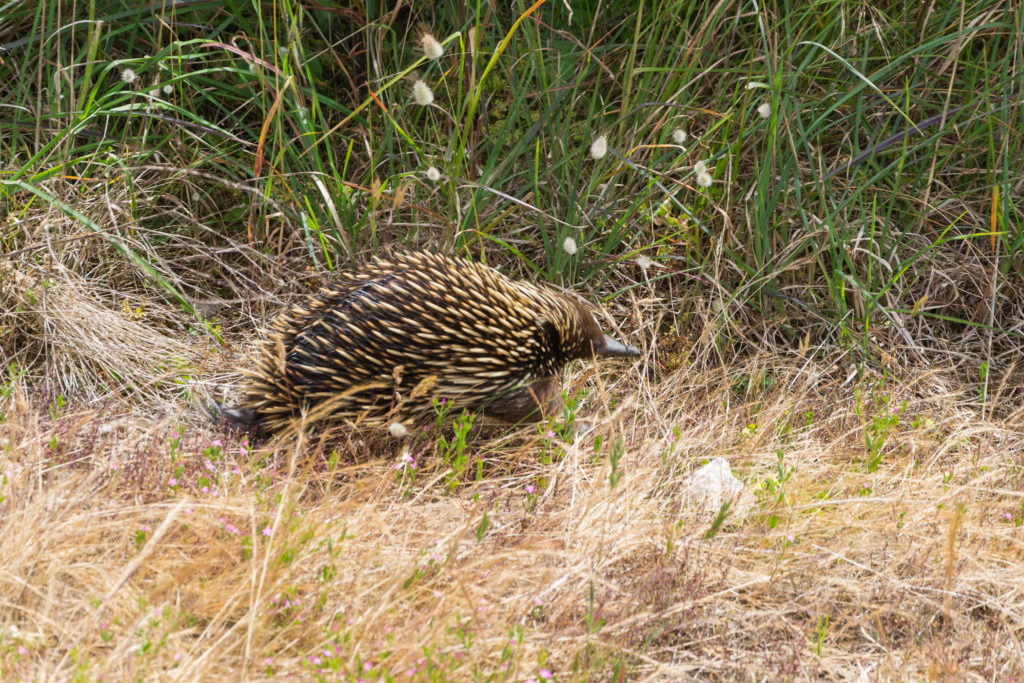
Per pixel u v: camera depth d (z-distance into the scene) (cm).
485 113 922
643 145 932
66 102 938
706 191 968
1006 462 809
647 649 561
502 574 583
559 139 963
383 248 954
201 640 504
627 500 670
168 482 629
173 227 976
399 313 693
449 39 814
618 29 1008
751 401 898
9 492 589
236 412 717
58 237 881
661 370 924
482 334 715
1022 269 991
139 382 824
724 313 927
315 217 935
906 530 675
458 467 707
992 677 573
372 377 697
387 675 462
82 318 842
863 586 622
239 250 952
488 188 881
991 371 973
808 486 729
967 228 1025
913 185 1011
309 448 726
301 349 695
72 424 709
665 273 970
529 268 990
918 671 571
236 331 926
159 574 536
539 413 796
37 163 908
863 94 1015
